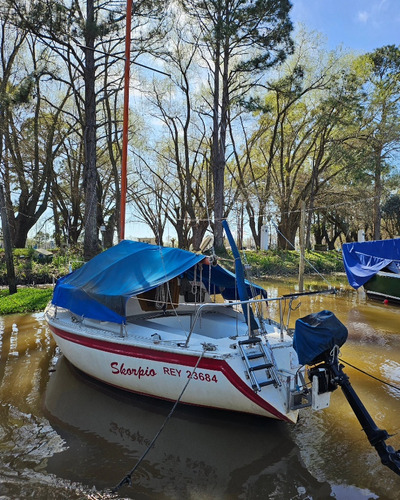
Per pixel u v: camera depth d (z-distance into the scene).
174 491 4.48
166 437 5.61
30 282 19.70
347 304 17.05
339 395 7.21
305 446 5.45
